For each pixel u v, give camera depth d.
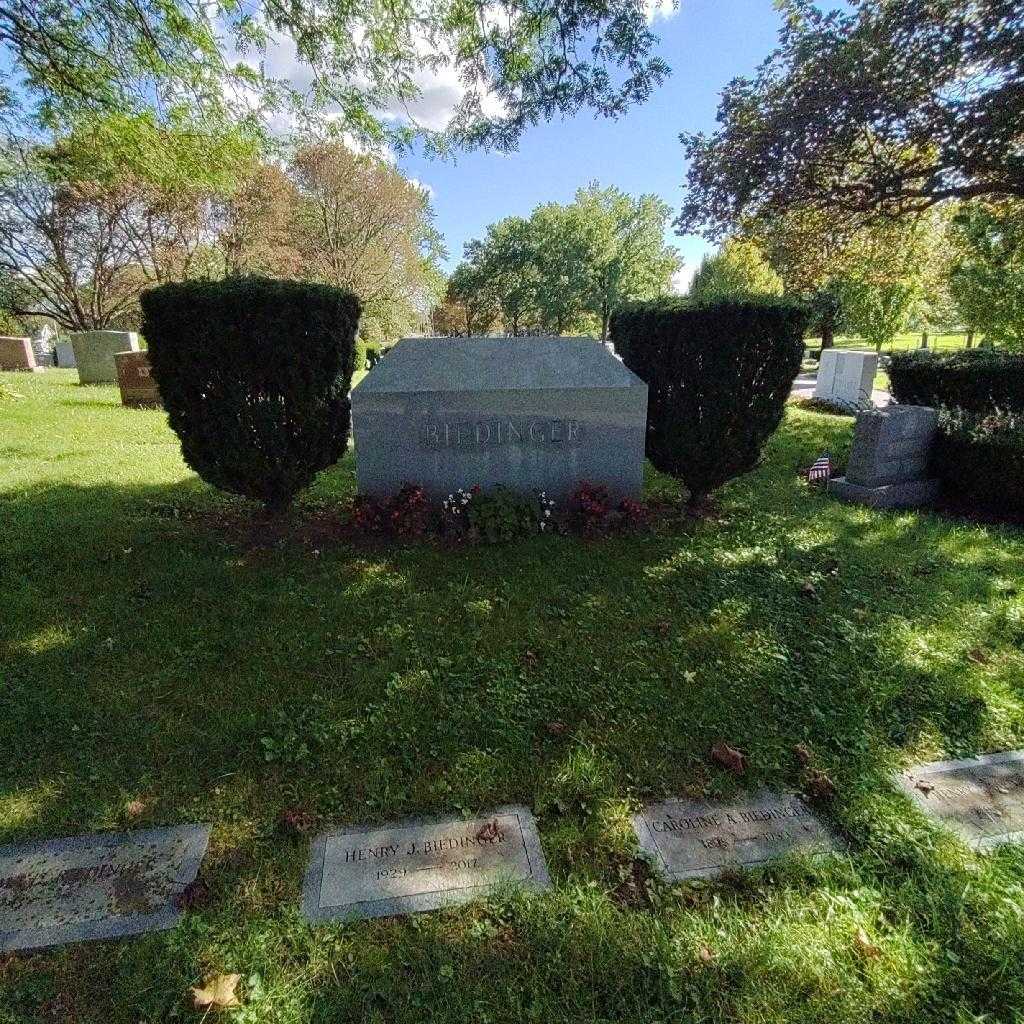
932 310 23.61
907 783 2.50
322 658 3.25
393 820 2.25
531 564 4.53
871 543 5.16
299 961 1.73
